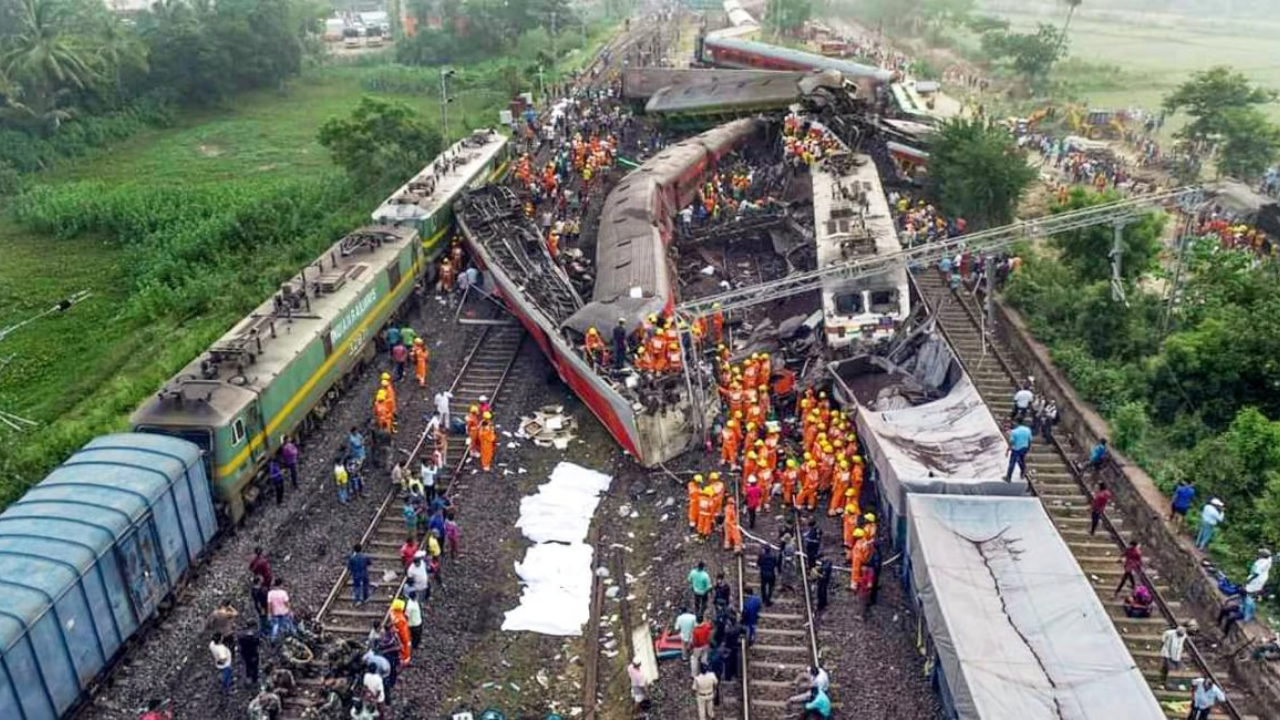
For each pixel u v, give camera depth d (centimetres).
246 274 4150
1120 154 6116
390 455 2731
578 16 12112
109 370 3434
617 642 2094
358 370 3222
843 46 8988
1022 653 1705
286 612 2014
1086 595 1839
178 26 8544
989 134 4444
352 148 5428
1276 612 2022
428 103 8494
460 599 2205
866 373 2944
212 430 2292
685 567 2277
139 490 2025
